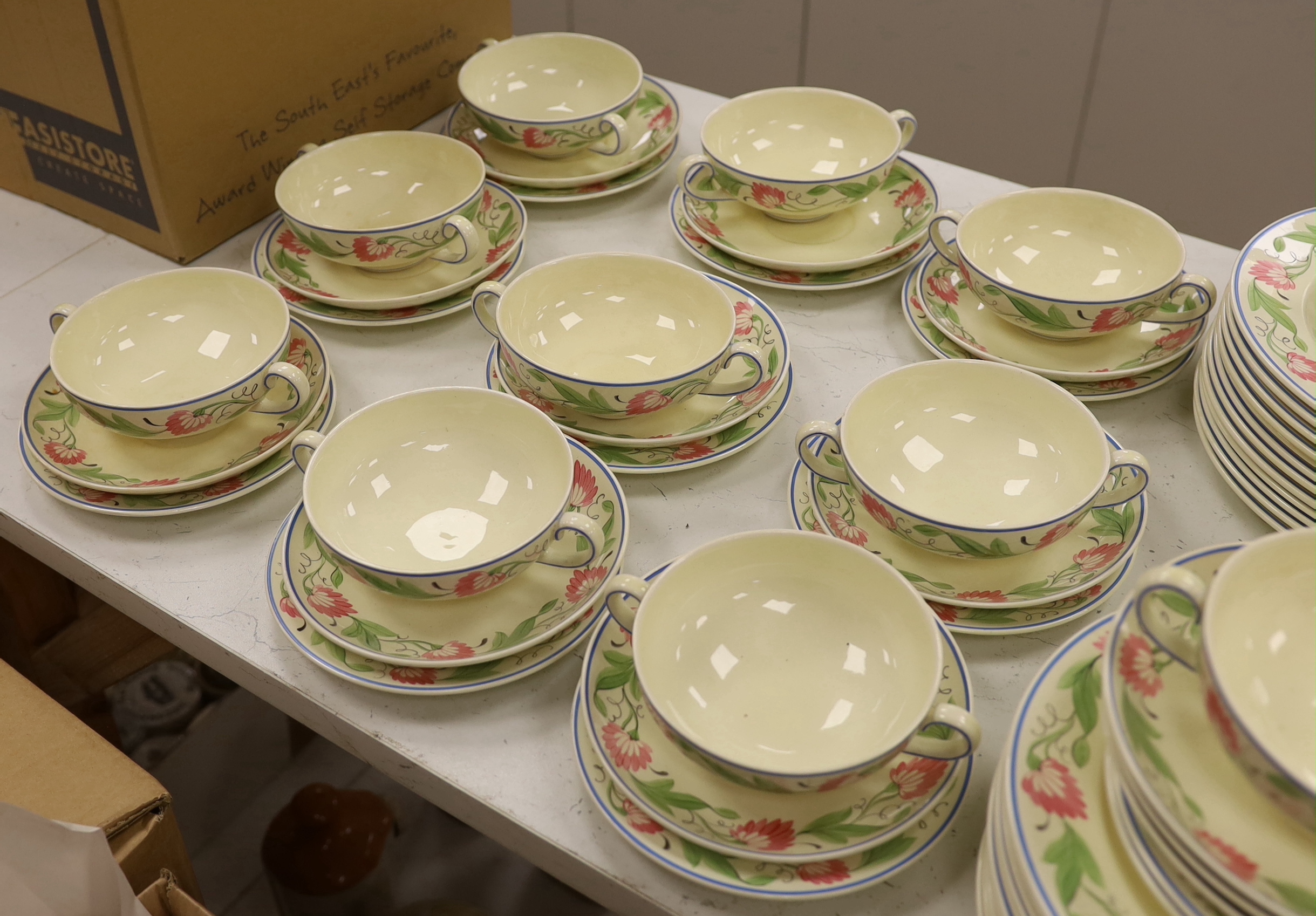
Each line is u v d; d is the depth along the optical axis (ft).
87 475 2.63
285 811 4.09
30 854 1.95
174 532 2.63
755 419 2.80
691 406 2.83
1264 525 2.61
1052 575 2.37
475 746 2.19
